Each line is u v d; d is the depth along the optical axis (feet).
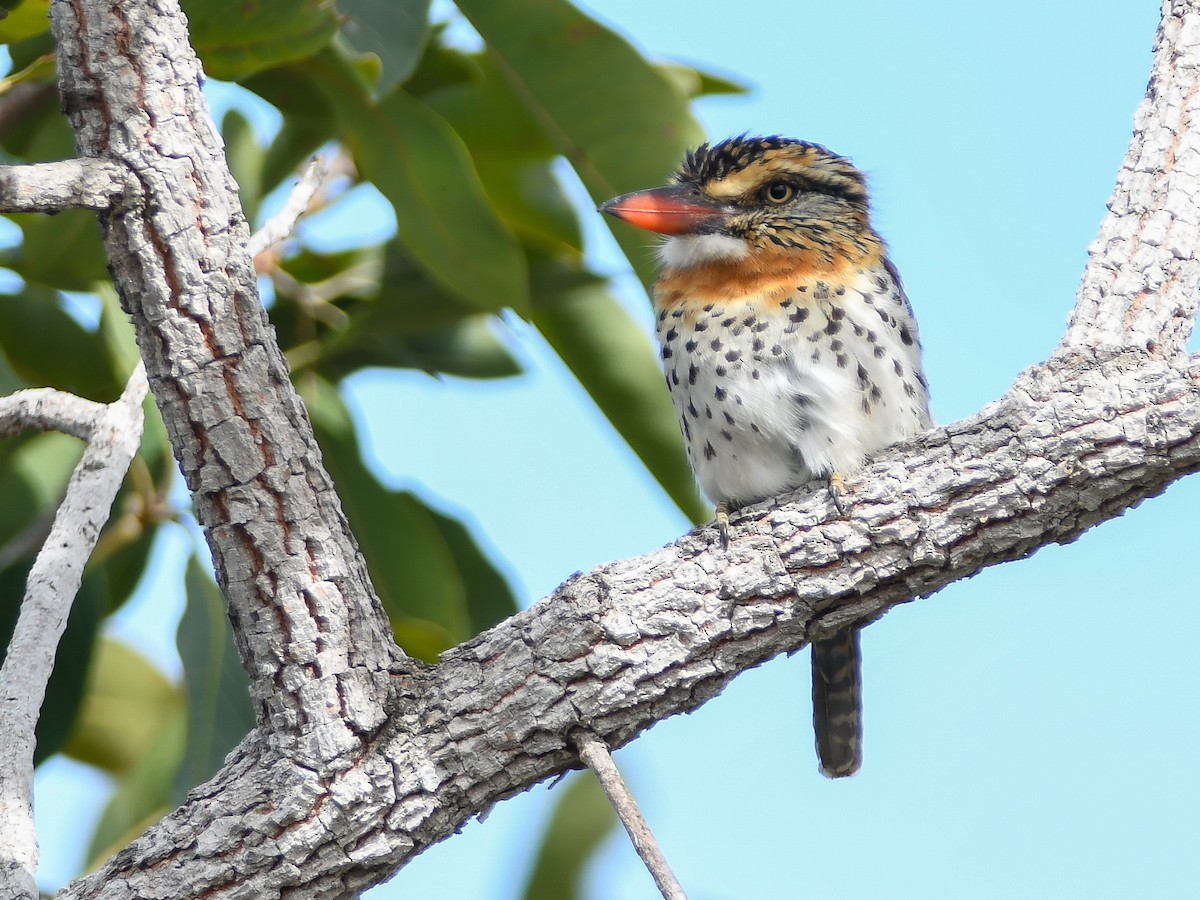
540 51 27.35
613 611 20.70
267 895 19.79
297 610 20.10
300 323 30.71
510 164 31.55
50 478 29.17
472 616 31.91
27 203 18.34
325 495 20.25
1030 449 20.47
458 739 20.26
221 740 27.68
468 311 30.53
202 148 19.27
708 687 20.89
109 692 34.65
